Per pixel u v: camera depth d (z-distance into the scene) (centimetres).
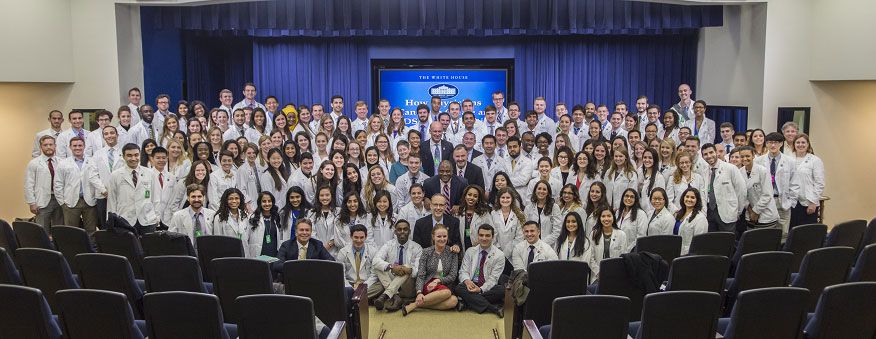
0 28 1151
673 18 1422
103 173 1106
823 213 1298
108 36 1337
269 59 1625
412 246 883
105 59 1341
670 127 1253
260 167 1070
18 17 1189
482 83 1648
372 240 903
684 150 1011
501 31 1481
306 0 1412
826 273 669
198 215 897
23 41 1202
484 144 1110
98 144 1191
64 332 532
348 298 725
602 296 522
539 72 1633
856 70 1207
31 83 1298
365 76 1641
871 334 536
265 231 895
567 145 1166
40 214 1113
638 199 907
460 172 1056
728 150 1182
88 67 1342
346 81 1636
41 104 1327
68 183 1097
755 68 1351
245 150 1063
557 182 1044
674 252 777
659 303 521
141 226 1012
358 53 1636
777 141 1060
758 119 1342
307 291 688
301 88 1631
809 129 1323
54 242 822
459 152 1047
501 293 855
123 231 796
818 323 531
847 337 534
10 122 1305
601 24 1430
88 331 529
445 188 998
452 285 880
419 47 1631
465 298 865
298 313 529
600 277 691
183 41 1608
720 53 1482
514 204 928
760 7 1334
